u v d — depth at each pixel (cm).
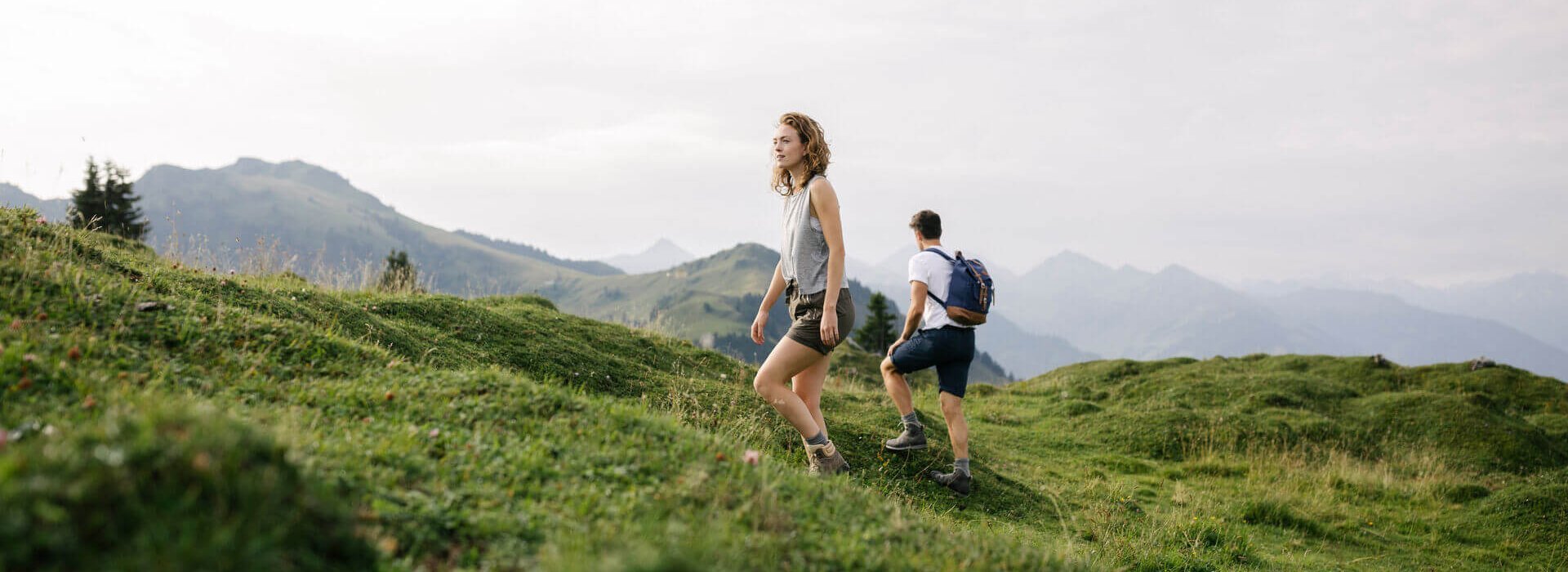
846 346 2647
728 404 742
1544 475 1046
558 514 292
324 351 455
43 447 213
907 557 311
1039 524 666
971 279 634
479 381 433
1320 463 1180
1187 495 894
